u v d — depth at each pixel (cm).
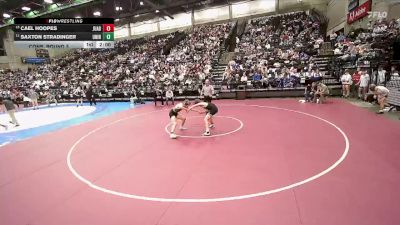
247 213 384
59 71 3086
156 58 2539
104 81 2358
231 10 3275
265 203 409
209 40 2609
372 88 1180
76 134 966
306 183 466
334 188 442
